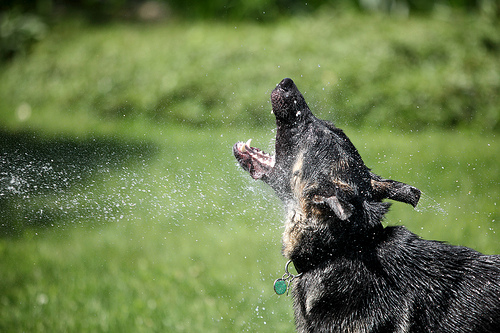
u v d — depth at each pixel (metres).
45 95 14.68
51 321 5.28
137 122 12.62
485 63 13.80
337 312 3.57
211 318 5.33
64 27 17.83
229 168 8.77
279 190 4.16
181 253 6.71
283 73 13.01
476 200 7.84
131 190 7.98
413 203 4.04
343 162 3.88
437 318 3.44
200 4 17.89
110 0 19.50
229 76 13.20
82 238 7.10
